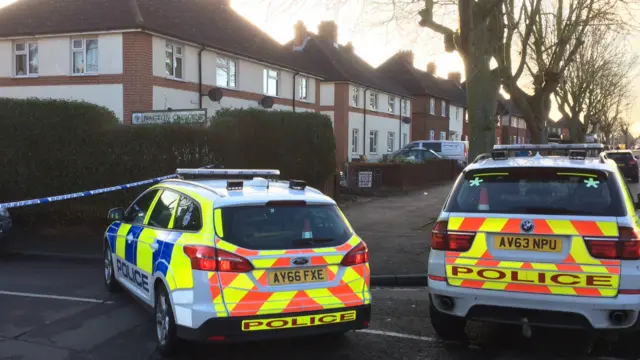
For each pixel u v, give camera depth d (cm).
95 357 448
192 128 1075
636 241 388
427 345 488
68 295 651
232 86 2117
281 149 1227
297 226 438
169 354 445
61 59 1753
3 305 607
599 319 394
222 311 394
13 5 1908
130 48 1673
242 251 405
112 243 640
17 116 1090
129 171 1074
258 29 2630
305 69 2625
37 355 452
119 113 1688
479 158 525
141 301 519
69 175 1091
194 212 445
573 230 400
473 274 426
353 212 1362
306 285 420
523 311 414
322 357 456
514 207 428
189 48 1872
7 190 1112
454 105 4944
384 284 748
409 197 1723
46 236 1056
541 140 1633
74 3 1838
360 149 3378
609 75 3325
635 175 2628
